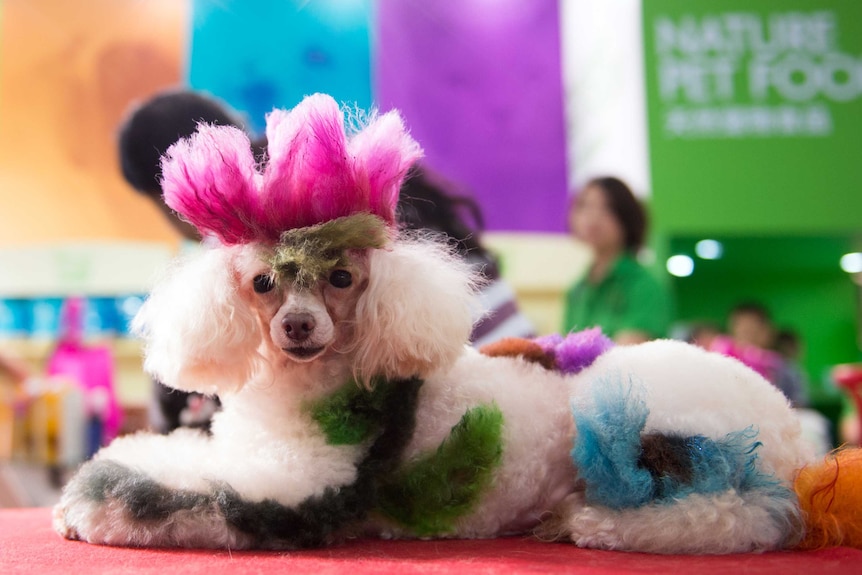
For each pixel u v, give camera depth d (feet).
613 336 6.35
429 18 6.88
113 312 7.04
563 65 6.95
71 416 5.96
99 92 6.89
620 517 2.77
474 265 3.34
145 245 6.98
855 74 7.02
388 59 6.81
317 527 2.70
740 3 7.05
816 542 2.78
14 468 5.78
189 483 2.72
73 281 6.97
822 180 6.93
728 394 2.87
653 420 2.82
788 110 6.97
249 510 2.67
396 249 2.90
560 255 6.80
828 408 9.52
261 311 2.85
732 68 6.97
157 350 2.86
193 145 2.89
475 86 6.87
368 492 2.77
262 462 2.75
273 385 2.86
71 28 6.91
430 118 6.81
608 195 6.61
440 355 2.83
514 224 6.82
